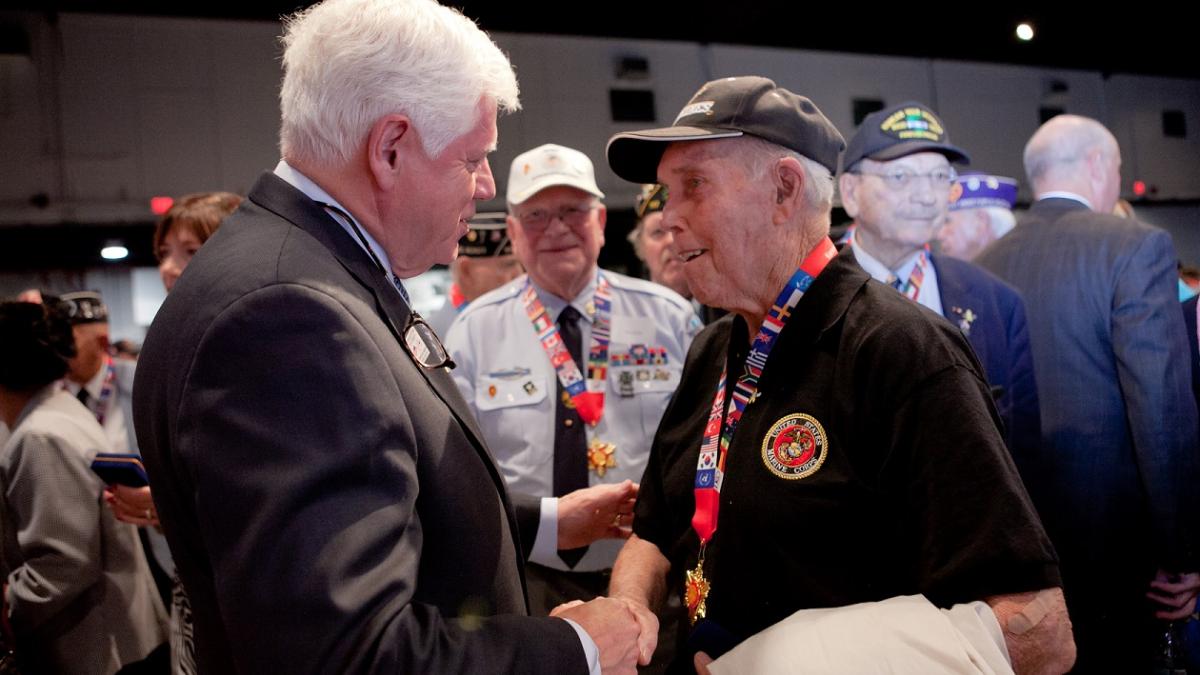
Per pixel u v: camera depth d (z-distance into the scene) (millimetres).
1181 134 5598
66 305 2641
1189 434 2074
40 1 4418
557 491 2016
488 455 1020
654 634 985
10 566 1962
